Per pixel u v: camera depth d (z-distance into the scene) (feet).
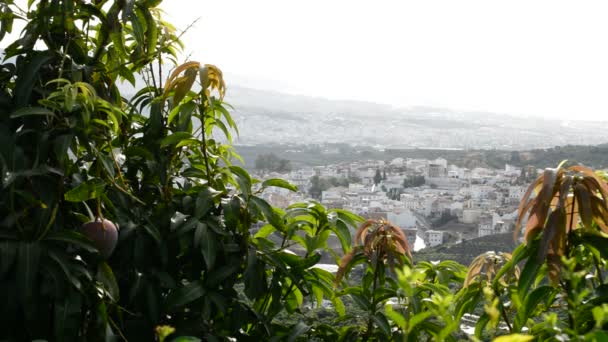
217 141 6.56
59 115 5.23
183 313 5.59
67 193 4.77
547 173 4.47
